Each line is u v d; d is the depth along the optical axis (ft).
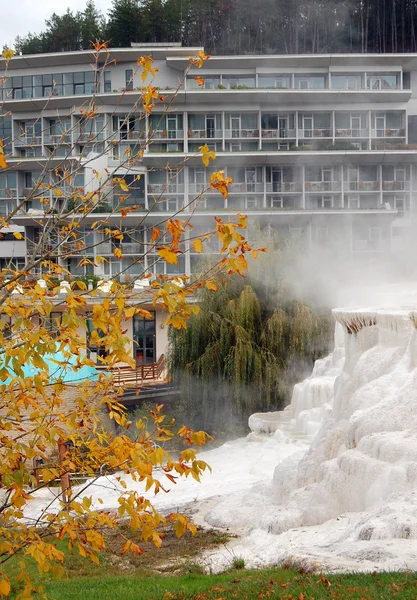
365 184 204.13
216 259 119.55
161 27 270.05
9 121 202.69
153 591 35.70
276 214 191.52
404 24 268.21
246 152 195.11
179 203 195.52
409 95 200.54
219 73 202.18
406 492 40.65
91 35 267.80
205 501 59.41
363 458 45.65
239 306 113.50
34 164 191.93
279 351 112.78
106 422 98.63
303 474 52.80
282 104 203.31
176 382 115.03
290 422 84.38
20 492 23.59
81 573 44.98
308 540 41.78
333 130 204.03
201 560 44.39
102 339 23.32
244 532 50.60
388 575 30.60
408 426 48.52
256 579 34.63
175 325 23.29
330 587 29.96
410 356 56.85
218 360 112.06
